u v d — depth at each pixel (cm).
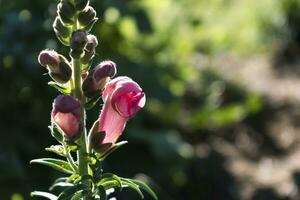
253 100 1034
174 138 807
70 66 308
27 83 716
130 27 876
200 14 1280
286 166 929
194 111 991
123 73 797
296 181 886
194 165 891
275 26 1342
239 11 1423
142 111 804
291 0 1341
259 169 921
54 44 718
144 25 796
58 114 297
